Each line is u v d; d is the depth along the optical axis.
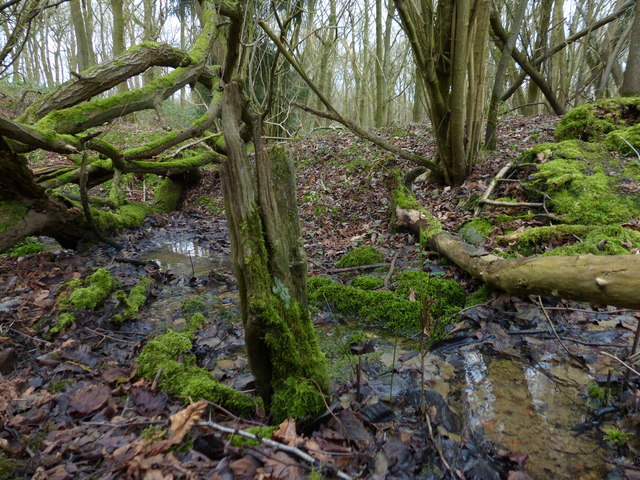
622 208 3.96
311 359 1.82
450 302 3.15
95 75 5.29
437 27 5.20
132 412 1.95
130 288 3.81
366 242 4.92
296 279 1.84
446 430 1.81
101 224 5.68
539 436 1.77
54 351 2.56
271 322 1.65
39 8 4.63
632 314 2.64
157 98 5.57
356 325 3.10
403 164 7.22
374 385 2.17
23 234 4.45
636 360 2.20
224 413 1.93
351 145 9.00
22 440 1.68
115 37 12.52
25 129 3.74
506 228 4.19
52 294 3.49
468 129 5.55
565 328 2.62
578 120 5.88
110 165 6.36
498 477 1.55
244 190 1.65
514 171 5.34
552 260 2.52
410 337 2.83
